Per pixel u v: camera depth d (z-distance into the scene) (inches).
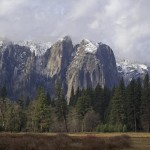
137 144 1815.9
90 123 4667.8
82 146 1429.6
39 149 1264.8
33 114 4414.4
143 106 4566.9
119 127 4192.9
